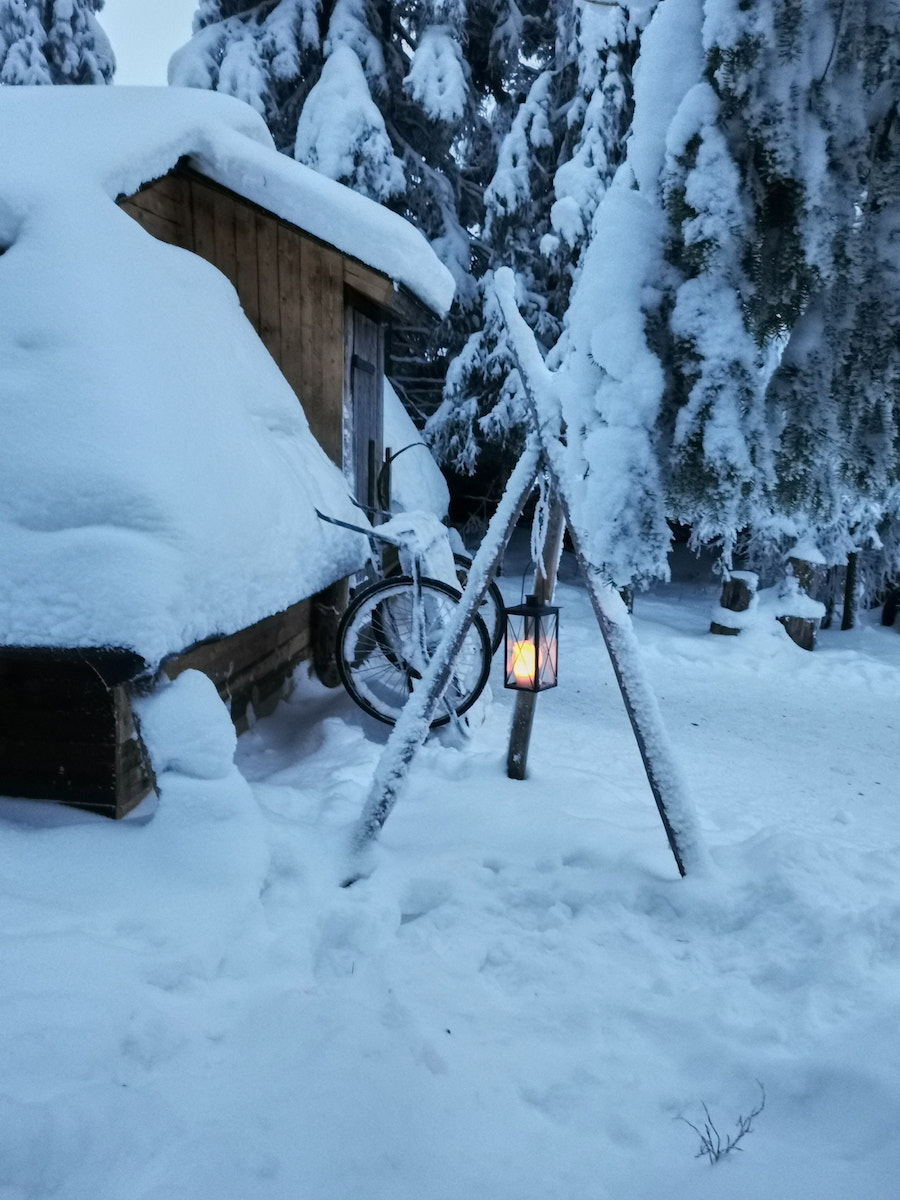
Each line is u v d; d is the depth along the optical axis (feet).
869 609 34.19
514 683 13.50
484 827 11.53
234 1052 6.88
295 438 16.66
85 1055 6.39
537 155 39.34
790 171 8.11
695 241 8.46
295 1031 7.07
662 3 9.05
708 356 8.64
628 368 9.04
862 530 28.32
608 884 10.03
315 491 15.80
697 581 40.52
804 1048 7.26
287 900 9.27
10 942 7.53
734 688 23.11
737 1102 6.69
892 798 15.02
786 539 29.60
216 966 7.99
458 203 46.24
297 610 18.92
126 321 10.98
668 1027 7.57
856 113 8.21
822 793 15.14
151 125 14.75
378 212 17.90
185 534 9.84
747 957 8.86
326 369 18.93
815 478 9.23
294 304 18.66
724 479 8.82
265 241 18.34
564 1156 6.05
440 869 10.34
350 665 16.52
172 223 17.69
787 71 8.03
